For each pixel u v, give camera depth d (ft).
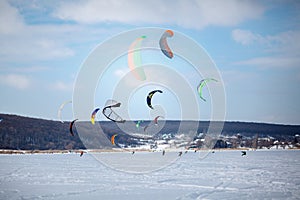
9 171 89.86
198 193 57.72
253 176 79.56
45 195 54.95
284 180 73.00
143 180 71.87
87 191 58.70
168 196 54.95
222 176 79.30
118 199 52.47
